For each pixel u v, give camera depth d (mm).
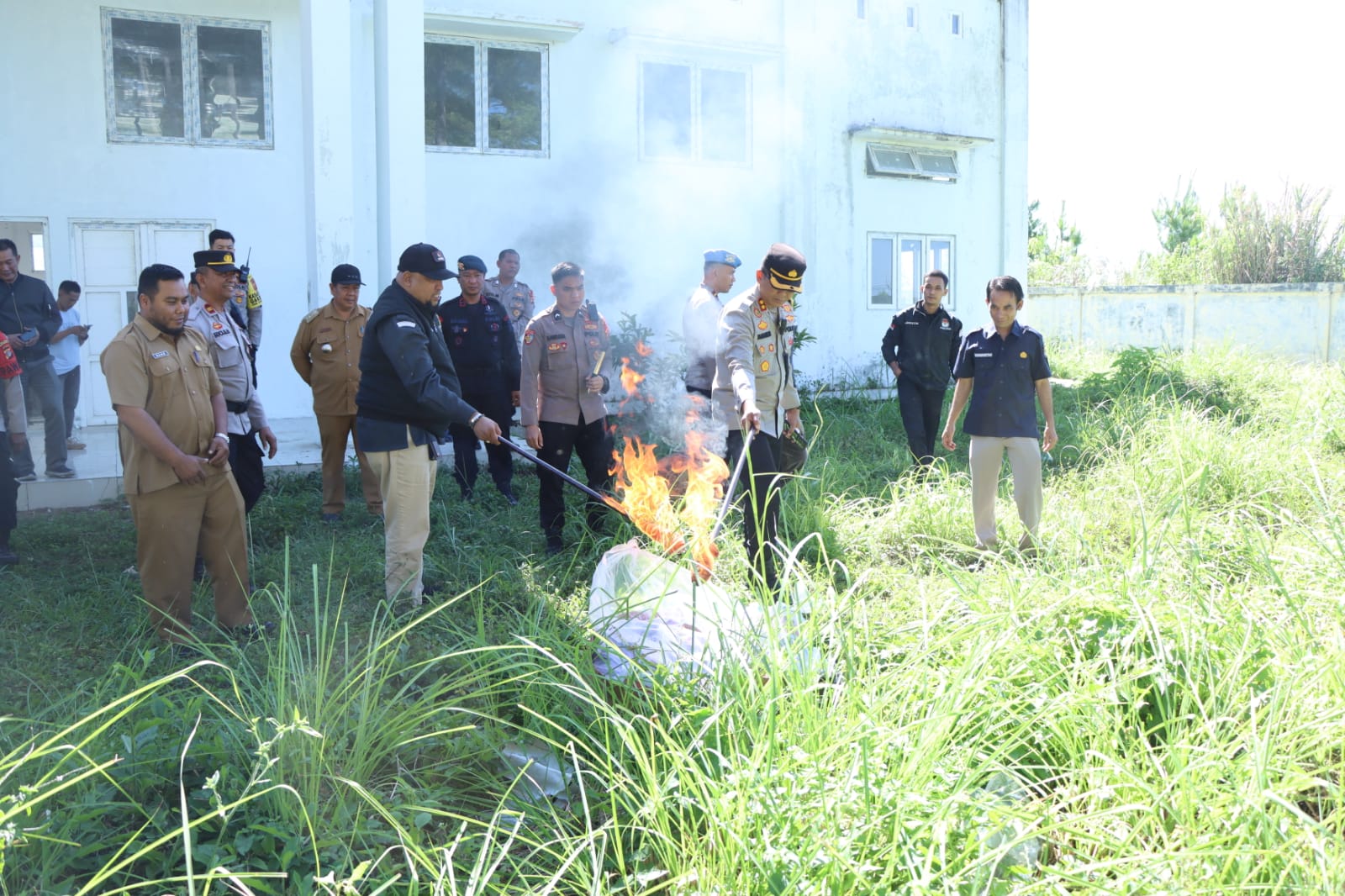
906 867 2463
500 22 11953
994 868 2457
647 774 2861
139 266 11391
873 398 13727
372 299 11273
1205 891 2357
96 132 11070
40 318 8039
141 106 11258
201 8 11328
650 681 3475
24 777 2902
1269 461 7082
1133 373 12602
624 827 2904
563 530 6543
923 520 6402
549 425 6324
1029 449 5973
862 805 2625
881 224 15273
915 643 3713
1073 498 6941
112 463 8758
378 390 5039
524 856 2947
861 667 3398
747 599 4219
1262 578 4195
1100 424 9328
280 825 2859
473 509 7223
